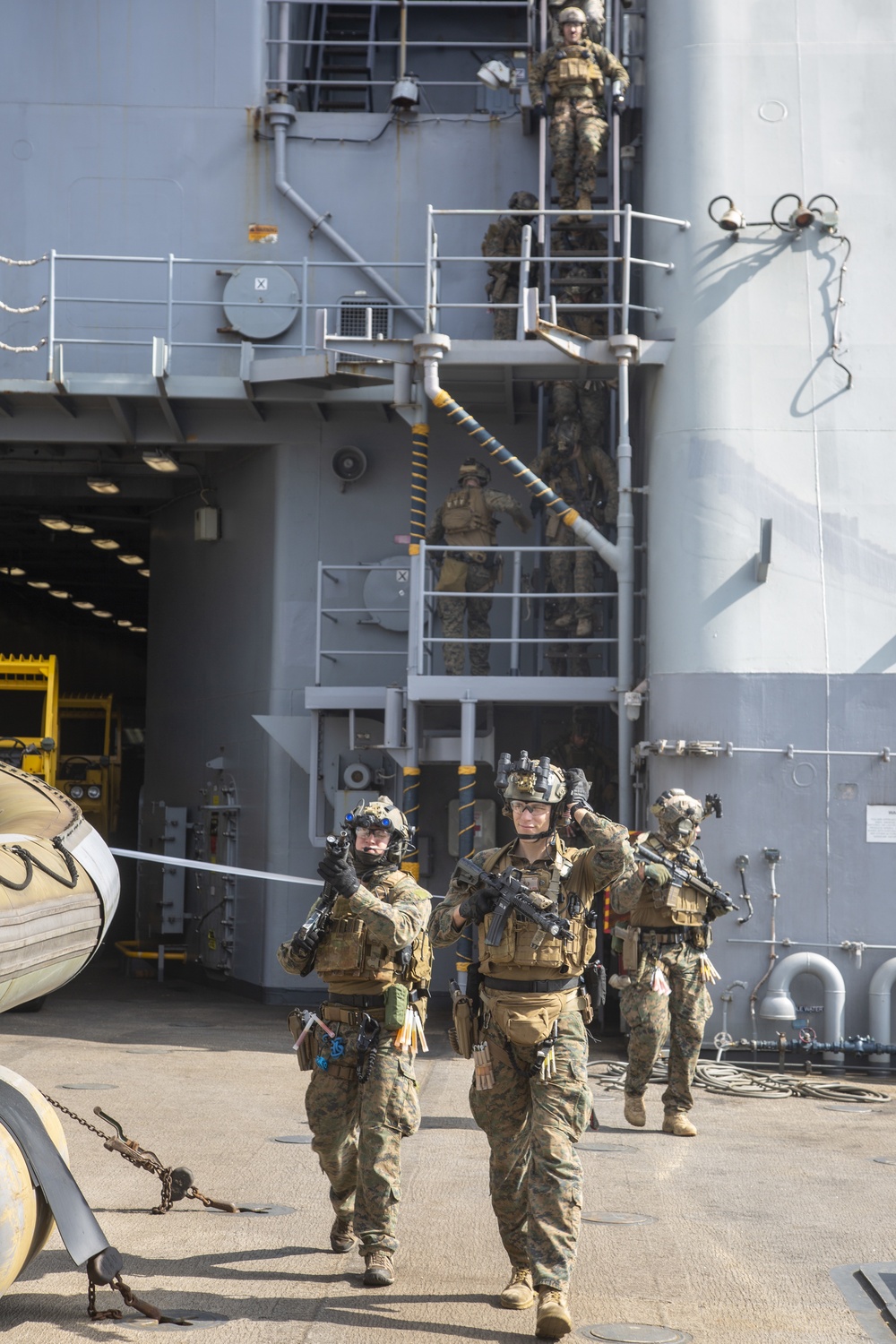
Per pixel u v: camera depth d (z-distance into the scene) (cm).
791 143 1173
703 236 1173
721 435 1152
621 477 1210
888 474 1140
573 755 1342
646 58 1244
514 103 1516
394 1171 489
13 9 1470
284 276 1441
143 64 1469
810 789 1112
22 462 1661
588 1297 479
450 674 1309
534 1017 461
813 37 1182
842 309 1156
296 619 1470
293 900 1447
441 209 1462
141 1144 716
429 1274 500
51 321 1323
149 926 1800
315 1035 508
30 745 1551
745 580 1136
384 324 1457
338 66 1590
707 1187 664
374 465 1475
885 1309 468
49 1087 881
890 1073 1085
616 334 1295
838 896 1103
